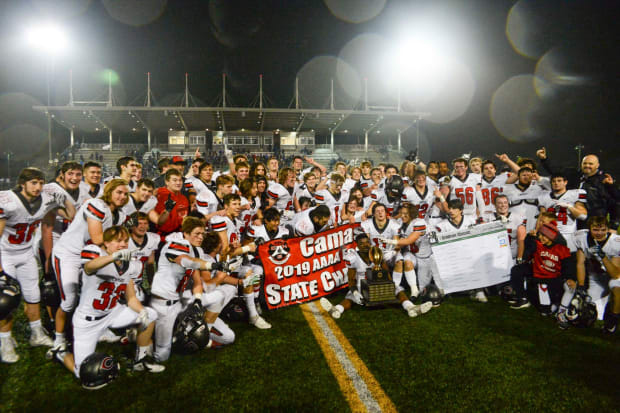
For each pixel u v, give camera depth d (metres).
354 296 4.83
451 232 5.20
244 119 44.22
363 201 7.58
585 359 3.46
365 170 9.42
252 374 3.23
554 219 4.71
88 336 3.15
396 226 5.30
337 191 6.82
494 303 5.11
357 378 3.13
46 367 3.44
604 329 4.02
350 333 4.08
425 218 6.78
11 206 3.67
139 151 43.91
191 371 3.31
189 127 47.88
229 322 4.50
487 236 5.23
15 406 2.82
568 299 4.23
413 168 7.75
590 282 4.70
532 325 4.28
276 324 4.41
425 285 5.44
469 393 2.90
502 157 6.64
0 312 3.37
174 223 5.04
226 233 4.41
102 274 3.09
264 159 43.69
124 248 3.24
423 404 2.77
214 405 2.79
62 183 4.54
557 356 3.51
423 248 5.44
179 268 3.50
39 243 4.89
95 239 3.58
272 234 4.88
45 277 4.18
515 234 6.03
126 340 3.93
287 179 6.82
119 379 3.20
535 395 2.87
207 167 5.52
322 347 3.73
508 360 3.43
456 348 3.67
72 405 2.82
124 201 3.83
